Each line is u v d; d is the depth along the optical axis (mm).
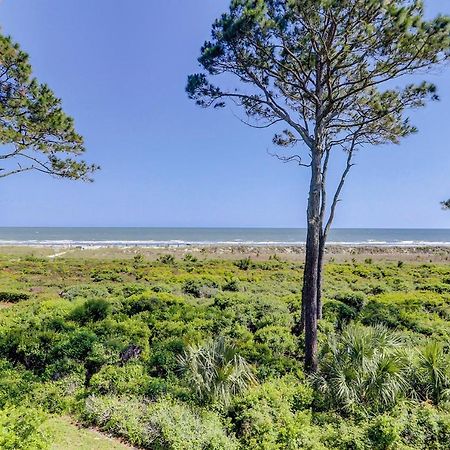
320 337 9641
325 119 8820
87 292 16547
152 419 5750
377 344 7234
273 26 7660
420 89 9156
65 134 10703
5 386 6867
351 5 7148
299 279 23938
